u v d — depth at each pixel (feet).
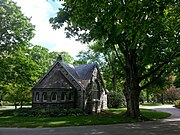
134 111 85.56
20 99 118.21
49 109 100.89
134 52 85.20
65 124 66.95
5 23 100.17
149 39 69.46
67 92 108.78
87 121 74.90
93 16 63.21
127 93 90.68
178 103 175.83
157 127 62.69
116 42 72.74
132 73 86.28
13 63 104.17
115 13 33.53
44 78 116.47
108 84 193.57
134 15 32.01
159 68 86.79
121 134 49.93
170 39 70.79
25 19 105.81
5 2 100.83
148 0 30.35
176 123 73.51
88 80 118.42
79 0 52.19
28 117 90.27
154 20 33.45
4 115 99.40
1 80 100.83
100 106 128.77
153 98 285.02
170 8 41.42
